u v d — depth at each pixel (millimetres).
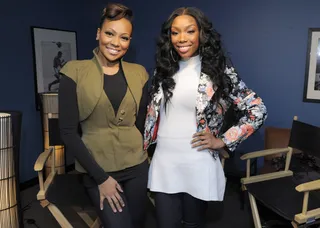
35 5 2957
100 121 1470
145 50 3443
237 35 3016
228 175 3242
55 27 3201
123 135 1520
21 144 2961
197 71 1530
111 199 1492
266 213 2334
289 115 2934
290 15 2775
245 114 1613
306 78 2795
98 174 1446
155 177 1608
